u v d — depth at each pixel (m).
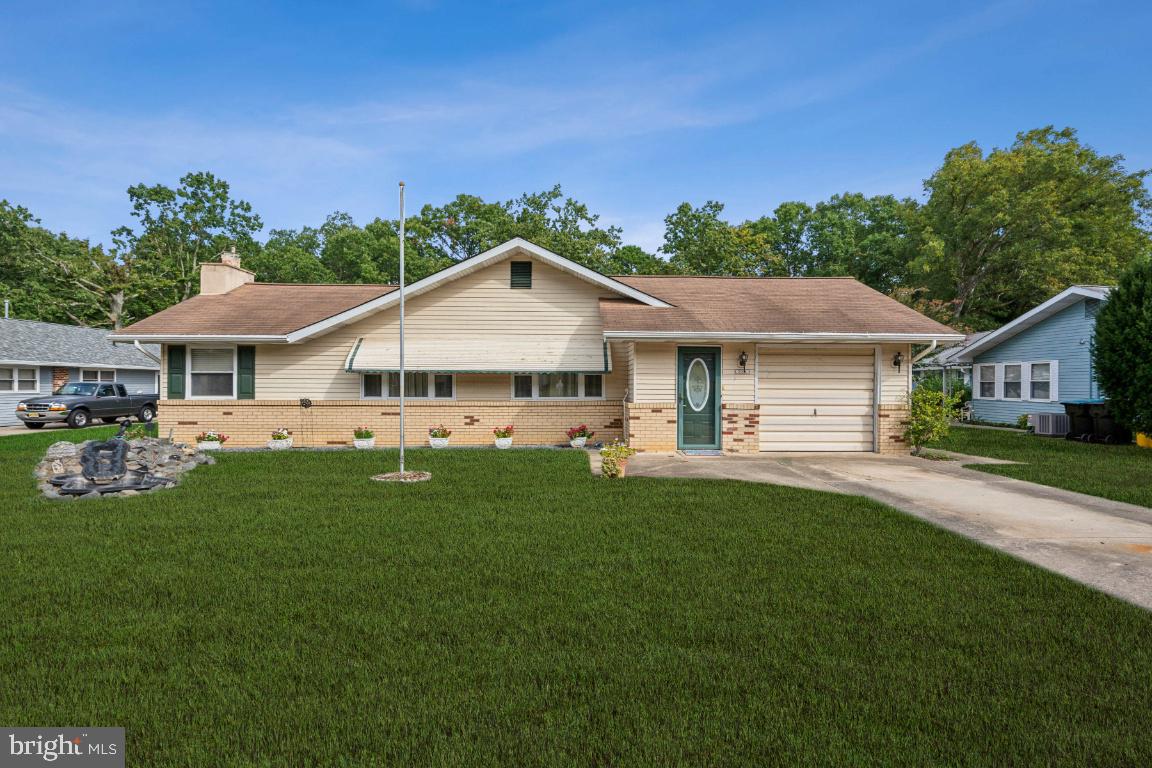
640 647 4.49
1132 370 17.31
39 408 25.16
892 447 15.79
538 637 4.66
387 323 17.80
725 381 15.77
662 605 5.27
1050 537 7.54
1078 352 22.83
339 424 17.45
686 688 3.93
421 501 9.45
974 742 3.37
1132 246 42.50
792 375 15.97
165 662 4.28
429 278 17.11
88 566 6.31
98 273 45.75
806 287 19.75
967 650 4.45
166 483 10.76
